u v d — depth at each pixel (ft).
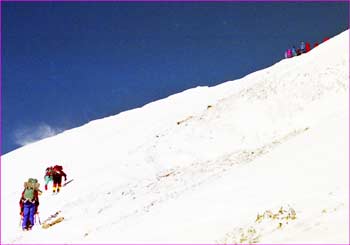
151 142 87.76
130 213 50.31
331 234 28.78
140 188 61.31
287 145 51.70
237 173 48.42
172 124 101.30
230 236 33.53
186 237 35.50
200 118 91.56
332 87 80.59
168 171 68.95
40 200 71.72
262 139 74.69
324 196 35.88
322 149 45.83
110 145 102.32
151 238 37.32
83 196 66.13
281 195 38.68
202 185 50.49
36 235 51.98
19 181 91.66
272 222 33.76
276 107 82.79
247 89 100.99
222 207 40.01
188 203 43.73
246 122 81.51
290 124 75.51
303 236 29.58
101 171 78.07
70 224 52.90
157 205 48.78
